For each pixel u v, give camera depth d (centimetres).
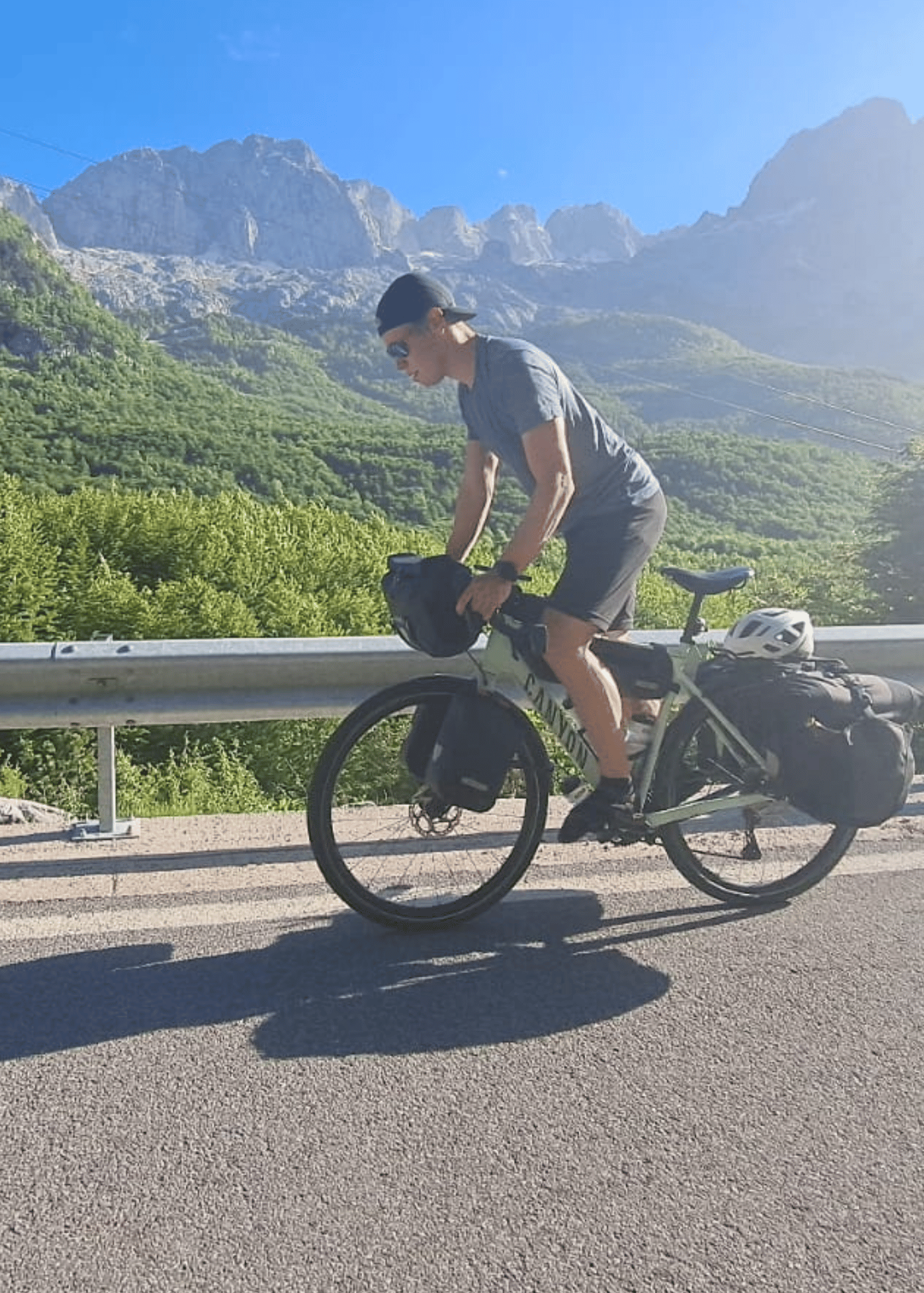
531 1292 178
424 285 305
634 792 335
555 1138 221
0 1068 244
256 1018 269
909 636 503
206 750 974
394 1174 208
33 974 292
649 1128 225
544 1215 197
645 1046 259
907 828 426
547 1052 255
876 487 2542
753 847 360
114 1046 255
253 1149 215
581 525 323
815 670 343
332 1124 224
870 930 329
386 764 329
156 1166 209
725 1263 186
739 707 336
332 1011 274
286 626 1722
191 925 327
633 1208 200
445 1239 190
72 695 409
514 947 315
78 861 382
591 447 318
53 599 1537
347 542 2716
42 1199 199
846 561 2633
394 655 439
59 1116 226
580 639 314
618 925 332
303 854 390
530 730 331
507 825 397
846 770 329
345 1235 191
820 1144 221
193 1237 189
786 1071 248
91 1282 178
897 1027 270
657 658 331
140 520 2178
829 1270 185
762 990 289
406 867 358
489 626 317
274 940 318
